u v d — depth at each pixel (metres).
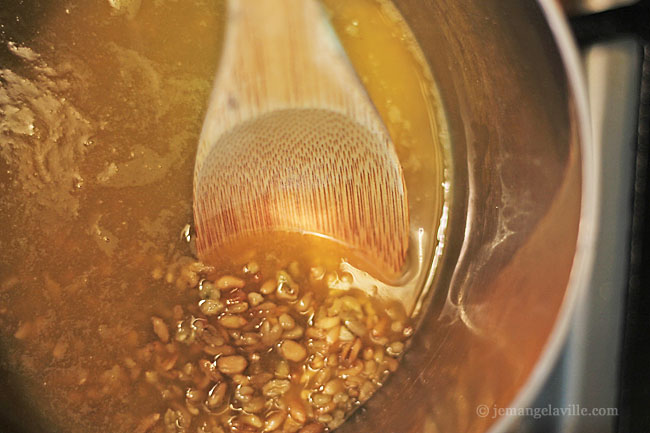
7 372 0.30
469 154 0.32
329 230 0.31
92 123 0.30
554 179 0.27
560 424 0.29
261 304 0.31
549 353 0.25
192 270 0.31
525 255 0.28
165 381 0.30
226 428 0.30
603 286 0.30
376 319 0.31
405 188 0.32
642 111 0.30
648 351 0.30
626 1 0.30
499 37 0.28
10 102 0.30
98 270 0.30
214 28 0.31
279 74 0.31
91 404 0.30
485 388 0.27
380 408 0.31
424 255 0.32
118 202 0.30
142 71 0.30
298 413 0.30
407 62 0.32
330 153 0.31
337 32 0.32
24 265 0.30
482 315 0.29
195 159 0.31
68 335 0.30
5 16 0.30
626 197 0.30
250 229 0.31
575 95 0.25
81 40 0.30
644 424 0.30
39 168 0.30
